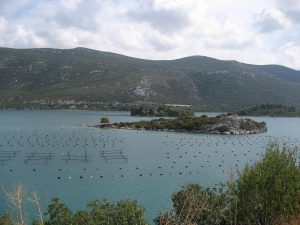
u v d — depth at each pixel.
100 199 71.56
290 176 33.09
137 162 115.75
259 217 33.34
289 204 32.16
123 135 194.62
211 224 33.84
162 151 140.62
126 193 77.25
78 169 102.88
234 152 141.38
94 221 31.98
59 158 121.12
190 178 93.44
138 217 33.09
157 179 91.81
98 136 188.00
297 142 180.62
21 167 104.31
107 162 115.06
